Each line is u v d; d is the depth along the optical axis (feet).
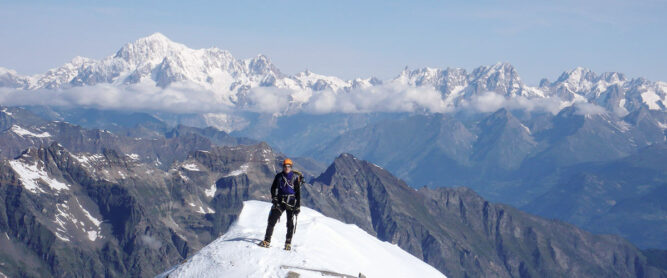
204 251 60.54
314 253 61.52
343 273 57.93
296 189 61.31
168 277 57.00
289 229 61.31
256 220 76.13
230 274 54.13
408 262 77.82
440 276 77.92
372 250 74.90
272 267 54.85
